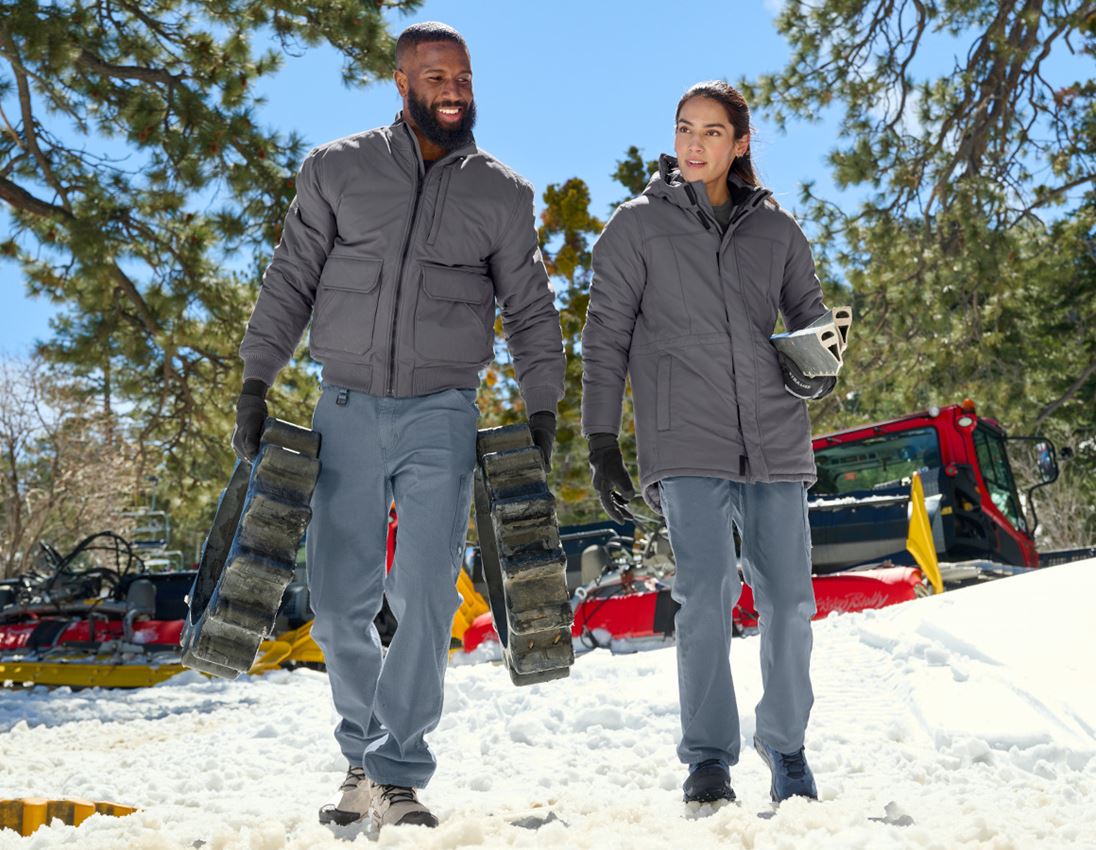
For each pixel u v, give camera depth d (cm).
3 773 480
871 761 387
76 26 1531
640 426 332
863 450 1132
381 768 289
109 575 1183
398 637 296
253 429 307
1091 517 2559
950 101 2205
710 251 331
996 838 213
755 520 324
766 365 328
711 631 313
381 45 1602
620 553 1052
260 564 271
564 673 291
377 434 305
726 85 339
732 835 232
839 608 845
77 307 1872
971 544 1045
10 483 2392
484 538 311
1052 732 384
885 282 2170
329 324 310
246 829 263
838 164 2188
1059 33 2103
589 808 301
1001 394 2131
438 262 311
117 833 269
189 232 1723
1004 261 2077
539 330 329
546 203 2352
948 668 470
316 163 315
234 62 1617
